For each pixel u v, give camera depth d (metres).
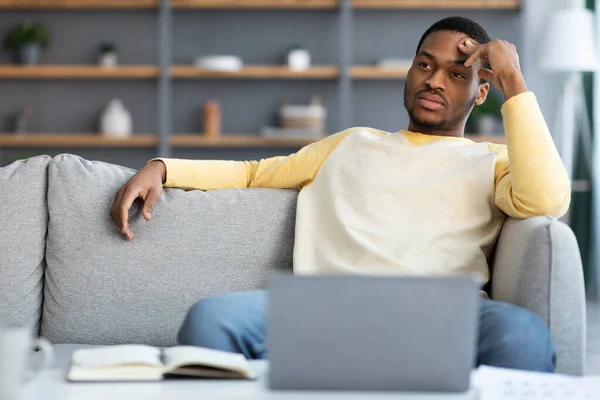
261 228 2.21
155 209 2.20
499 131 6.76
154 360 1.46
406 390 1.36
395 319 1.35
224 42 6.88
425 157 2.15
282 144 6.70
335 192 2.15
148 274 2.16
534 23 6.87
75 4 6.66
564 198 2.00
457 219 2.08
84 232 2.18
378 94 6.87
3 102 6.83
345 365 1.35
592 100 6.41
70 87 6.86
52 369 1.52
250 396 1.33
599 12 6.45
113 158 6.83
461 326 1.35
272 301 1.36
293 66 6.66
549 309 1.83
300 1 6.66
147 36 6.86
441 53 2.18
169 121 6.84
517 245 1.92
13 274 2.16
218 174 2.30
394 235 2.04
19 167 2.25
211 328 1.77
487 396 1.31
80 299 2.15
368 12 6.88
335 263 2.05
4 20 6.83
